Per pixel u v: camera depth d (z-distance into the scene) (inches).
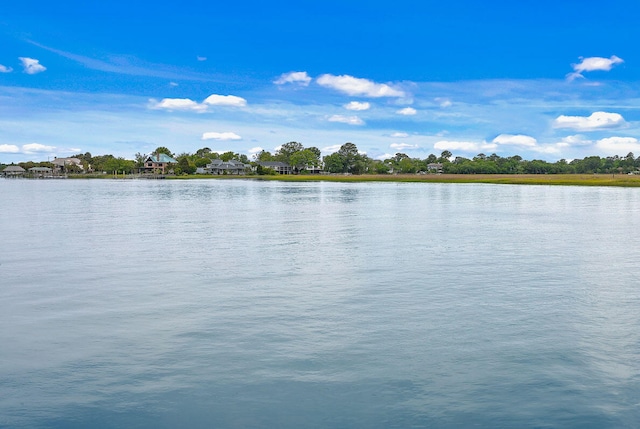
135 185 6314.0
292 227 1472.7
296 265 883.4
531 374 426.0
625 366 441.4
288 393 395.9
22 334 525.7
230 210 2128.4
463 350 477.7
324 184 6614.2
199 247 1088.2
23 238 1229.1
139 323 559.8
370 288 714.2
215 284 741.3
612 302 638.5
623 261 922.7
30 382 415.5
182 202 2694.4
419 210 2124.8
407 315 585.3
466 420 357.4
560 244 1135.6
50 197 3262.8
